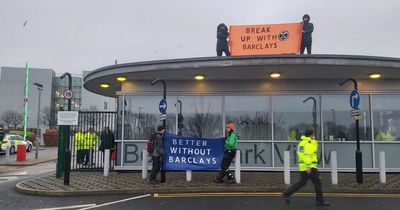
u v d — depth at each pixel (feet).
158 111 52.95
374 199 34.35
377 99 51.96
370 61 43.04
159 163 41.70
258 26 52.31
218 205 31.48
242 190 38.50
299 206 31.01
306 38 51.31
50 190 37.40
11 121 256.11
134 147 52.44
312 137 32.14
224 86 52.65
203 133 52.54
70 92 43.52
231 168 51.78
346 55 42.55
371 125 51.37
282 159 51.57
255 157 51.83
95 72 50.83
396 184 41.06
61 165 47.50
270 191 38.50
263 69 45.44
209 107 52.95
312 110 52.08
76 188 38.52
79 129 56.75
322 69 45.44
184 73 48.06
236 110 52.65
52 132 162.61
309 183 41.50
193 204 31.96
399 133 51.55
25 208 30.76
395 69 45.06
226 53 53.01
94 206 31.37
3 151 100.17
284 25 51.93
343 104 51.98
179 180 43.52
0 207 31.17
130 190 37.81
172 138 43.04
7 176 54.03
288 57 42.37
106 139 56.90
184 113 52.90
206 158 43.45
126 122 52.80
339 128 51.70
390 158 51.06
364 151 51.26
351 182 42.29
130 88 53.16
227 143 41.60
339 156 51.29
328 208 30.22
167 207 30.73
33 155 98.58
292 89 52.11
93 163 57.57
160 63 45.44
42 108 270.26
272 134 51.85
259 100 52.65
